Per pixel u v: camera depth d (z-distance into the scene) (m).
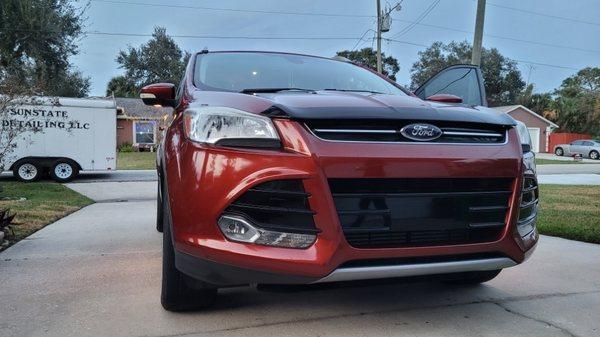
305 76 4.23
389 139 2.86
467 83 4.64
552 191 11.92
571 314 3.51
